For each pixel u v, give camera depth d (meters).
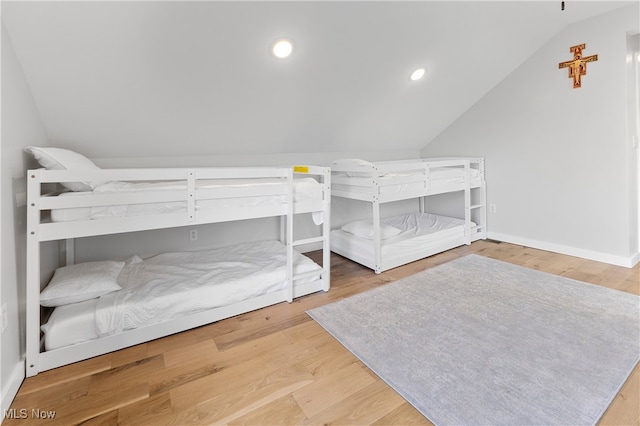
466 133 4.03
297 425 1.28
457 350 1.74
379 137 3.82
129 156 2.65
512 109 3.56
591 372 1.53
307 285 2.49
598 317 2.03
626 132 2.80
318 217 2.52
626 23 2.70
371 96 3.02
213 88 2.29
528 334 1.86
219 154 3.03
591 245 3.11
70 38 1.68
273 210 2.28
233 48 2.05
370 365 1.63
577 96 3.06
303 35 2.13
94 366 1.66
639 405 1.33
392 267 3.04
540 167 3.41
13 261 1.53
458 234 3.64
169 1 1.65
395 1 2.10
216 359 1.71
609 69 2.84
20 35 1.60
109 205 1.75
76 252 2.57
